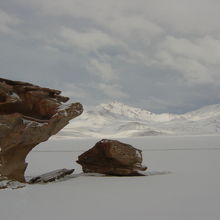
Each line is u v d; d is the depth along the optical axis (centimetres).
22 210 1309
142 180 2297
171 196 1612
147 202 1466
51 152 7381
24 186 2002
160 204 1416
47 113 2331
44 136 2334
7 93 2173
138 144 11081
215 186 1914
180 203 1431
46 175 2442
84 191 1811
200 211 1267
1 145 2097
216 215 1198
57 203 1455
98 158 2773
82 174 2750
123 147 2684
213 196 1592
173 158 4678
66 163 4325
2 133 2078
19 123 2144
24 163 2350
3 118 2072
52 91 2409
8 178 2116
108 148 2667
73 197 1614
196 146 8988
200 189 1816
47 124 2266
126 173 2609
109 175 2692
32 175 2883
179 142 12625
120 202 1473
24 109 2267
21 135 2159
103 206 1384
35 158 5372
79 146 10881
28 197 1619
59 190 1852
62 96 2506
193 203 1429
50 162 4500
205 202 1448
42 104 2322
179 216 1189
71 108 2397
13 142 2152
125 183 2150
